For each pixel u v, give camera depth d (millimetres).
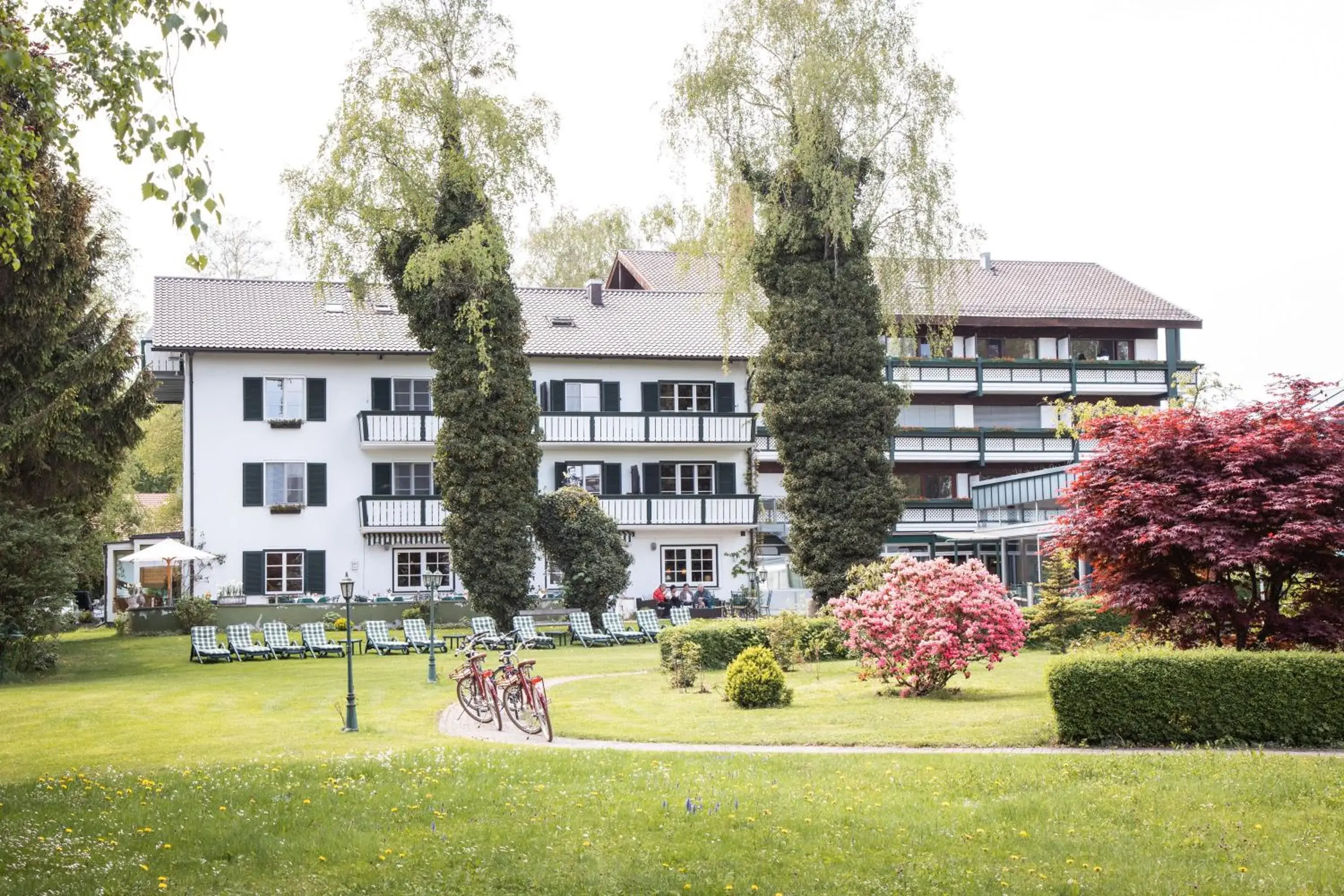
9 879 9383
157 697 24312
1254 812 11578
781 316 34156
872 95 32719
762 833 10883
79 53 12297
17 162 12867
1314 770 13328
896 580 21703
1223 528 17766
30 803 12555
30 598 28344
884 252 34312
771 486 54438
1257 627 19062
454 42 36844
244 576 44719
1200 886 9281
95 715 21734
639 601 45281
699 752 16062
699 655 25094
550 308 51281
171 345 43906
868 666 22016
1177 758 14359
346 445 45781
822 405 33625
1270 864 9828
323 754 16469
